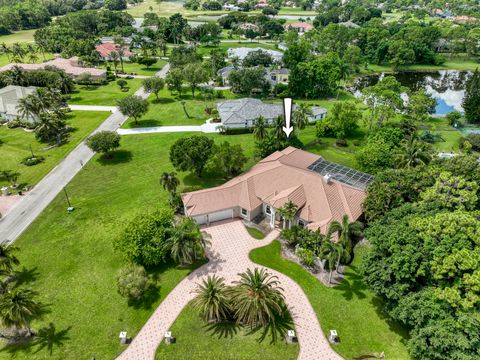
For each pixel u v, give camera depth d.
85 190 68.88
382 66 172.75
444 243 37.91
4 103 103.81
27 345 39.91
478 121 102.88
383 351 38.88
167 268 50.03
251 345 39.56
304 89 126.38
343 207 56.59
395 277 38.84
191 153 63.91
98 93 127.00
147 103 100.62
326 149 85.81
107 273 49.47
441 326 33.78
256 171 65.38
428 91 139.88
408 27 195.00
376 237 43.41
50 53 183.00
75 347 39.59
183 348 39.25
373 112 95.38
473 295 33.72
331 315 43.19
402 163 61.34
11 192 68.56
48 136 89.69
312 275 49.00
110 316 43.22
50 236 56.62
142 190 68.19
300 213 56.66
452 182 47.06
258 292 39.94
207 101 120.81
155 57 180.25
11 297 38.34
